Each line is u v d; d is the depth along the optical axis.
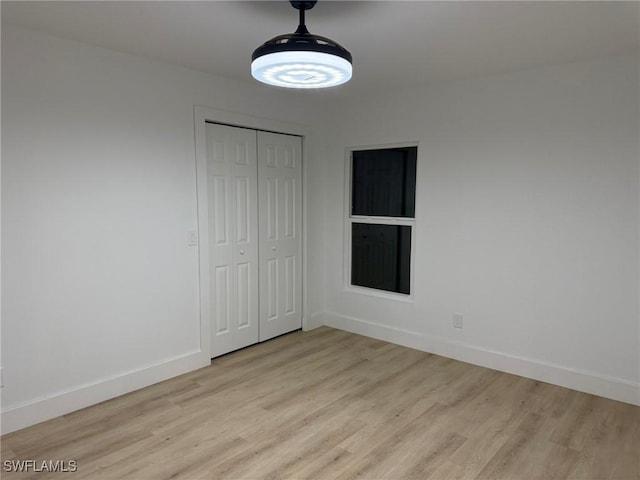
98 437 2.47
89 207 2.76
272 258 4.11
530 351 3.28
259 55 1.94
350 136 4.25
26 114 2.46
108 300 2.89
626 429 2.57
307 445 2.41
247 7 2.13
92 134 2.75
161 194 3.13
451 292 3.67
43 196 2.56
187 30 2.44
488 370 3.45
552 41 2.54
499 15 2.18
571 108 2.97
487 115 3.35
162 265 3.18
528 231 3.22
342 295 4.49
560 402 2.90
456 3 2.04
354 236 4.43
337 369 3.47
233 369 3.46
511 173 3.27
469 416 2.73
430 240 3.77
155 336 3.17
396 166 4.03
